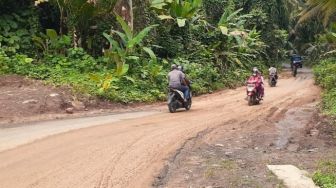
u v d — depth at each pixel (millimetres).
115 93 15062
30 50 18016
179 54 22625
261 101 17141
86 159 7418
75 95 13969
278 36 38875
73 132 9758
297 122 11953
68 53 17469
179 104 13961
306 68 45875
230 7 30422
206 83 21281
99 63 17750
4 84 14469
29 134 9430
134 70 17688
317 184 6297
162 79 18062
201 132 10164
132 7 19953
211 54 25172
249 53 32312
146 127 10625
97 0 17516
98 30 19031
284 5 42281
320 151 8562
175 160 7551
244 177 6578
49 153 7758
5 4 18531
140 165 7148
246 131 10500
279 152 8406
